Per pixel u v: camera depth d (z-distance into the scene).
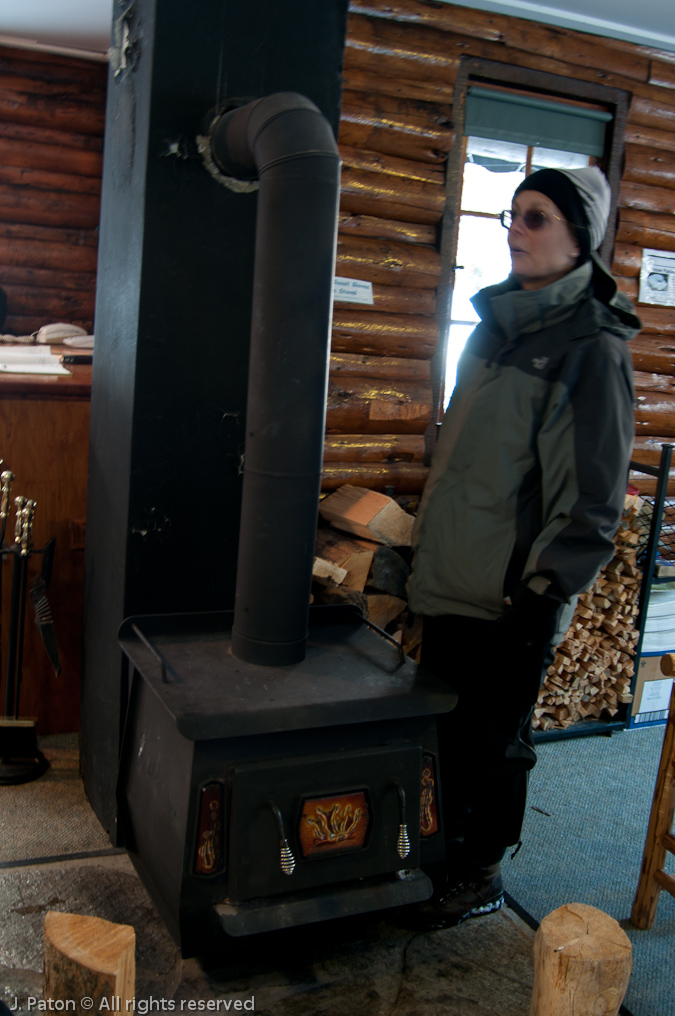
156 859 1.84
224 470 2.26
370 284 3.47
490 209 3.76
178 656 1.94
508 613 1.94
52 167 4.45
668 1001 2.04
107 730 2.37
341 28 2.16
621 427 1.87
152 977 1.92
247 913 1.65
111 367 2.32
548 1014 1.17
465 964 2.07
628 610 3.43
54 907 2.10
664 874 2.27
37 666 2.92
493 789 2.08
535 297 1.95
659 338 4.12
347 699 1.77
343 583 2.92
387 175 3.44
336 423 3.48
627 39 3.73
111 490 2.31
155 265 2.07
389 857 1.81
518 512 2.00
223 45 2.03
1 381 2.68
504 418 1.99
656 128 3.90
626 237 3.93
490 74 3.51
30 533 2.56
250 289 2.19
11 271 4.49
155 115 1.99
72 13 3.77
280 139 1.70
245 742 1.69
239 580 1.93
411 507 3.58
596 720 3.62
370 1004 1.90
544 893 2.44
